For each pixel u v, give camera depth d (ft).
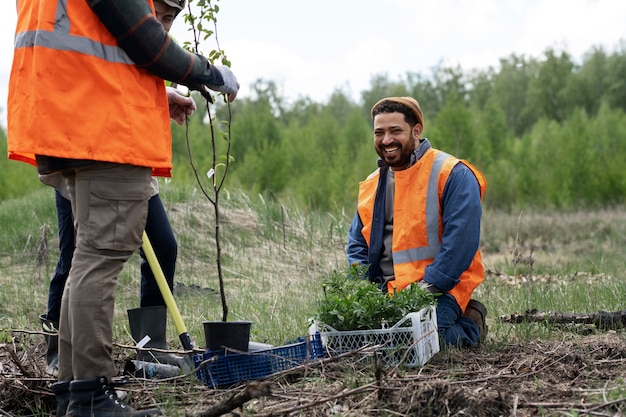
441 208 15.17
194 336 17.79
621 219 73.41
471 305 15.61
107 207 10.44
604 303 20.89
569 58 217.56
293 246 32.22
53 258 29.14
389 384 11.47
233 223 33.53
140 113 10.56
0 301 22.79
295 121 108.68
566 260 43.39
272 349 12.55
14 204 38.29
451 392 10.47
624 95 215.31
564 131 101.65
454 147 89.61
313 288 24.52
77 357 10.44
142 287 14.35
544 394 11.46
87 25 10.28
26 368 12.75
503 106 224.53
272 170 82.23
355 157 103.55
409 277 15.03
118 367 14.40
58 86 10.15
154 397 11.76
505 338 15.61
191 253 30.07
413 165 15.40
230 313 20.54
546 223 70.74
